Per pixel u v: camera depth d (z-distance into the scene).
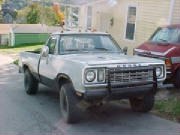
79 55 6.59
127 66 5.59
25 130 5.78
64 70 6.05
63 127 5.91
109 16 17.05
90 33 7.45
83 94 5.44
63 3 21.45
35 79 8.56
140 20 14.44
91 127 5.90
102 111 6.97
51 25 30.78
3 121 6.33
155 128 5.83
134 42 14.95
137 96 5.88
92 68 5.37
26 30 30.34
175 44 8.83
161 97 7.95
